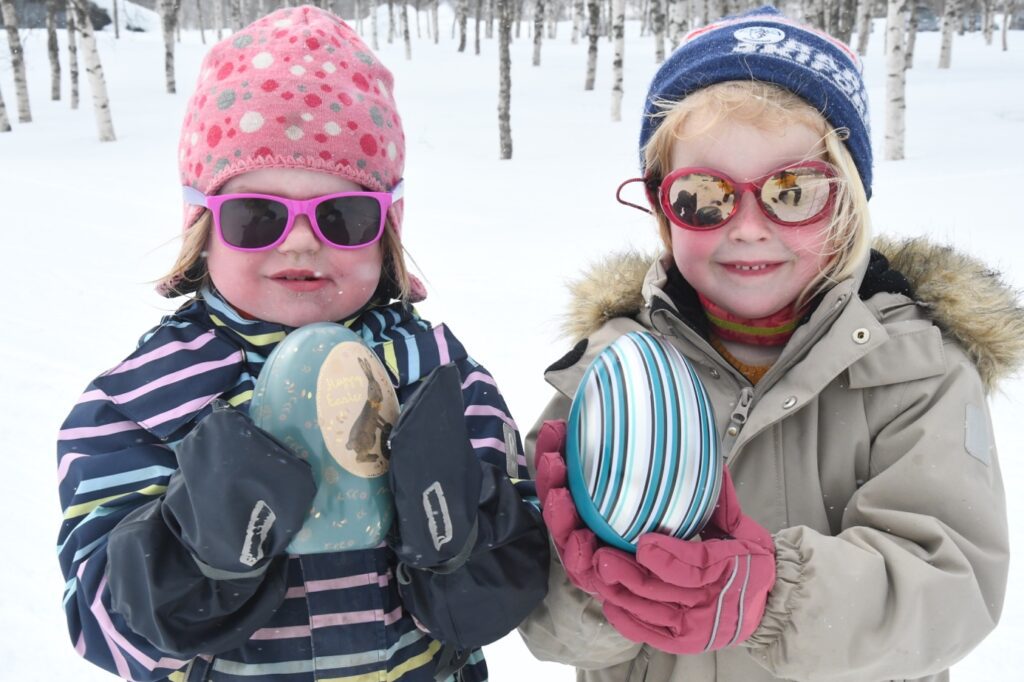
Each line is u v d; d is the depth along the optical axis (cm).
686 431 132
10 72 3356
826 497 162
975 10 4669
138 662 134
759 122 152
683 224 159
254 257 150
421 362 163
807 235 154
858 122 161
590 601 147
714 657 163
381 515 128
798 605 136
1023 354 161
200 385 151
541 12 3083
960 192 1002
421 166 1497
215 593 125
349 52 164
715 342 178
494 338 548
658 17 2842
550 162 1527
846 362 154
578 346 180
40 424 468
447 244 841
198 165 156
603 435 133
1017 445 404
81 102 2712
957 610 136
